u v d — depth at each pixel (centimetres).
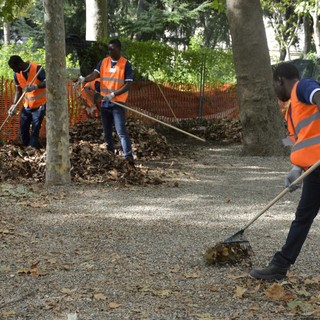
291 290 496
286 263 509
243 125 1291
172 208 787
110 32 3119
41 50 2077
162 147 1259
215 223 714
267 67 1274
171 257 580
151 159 1181
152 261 567
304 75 2303
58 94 891
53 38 882
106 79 1032
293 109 495
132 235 656
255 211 775
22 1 1290
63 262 562
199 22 3547
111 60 1039
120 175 956
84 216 737
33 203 791
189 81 1745
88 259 570
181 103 1708
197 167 1120
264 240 642
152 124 1633
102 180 941
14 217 726
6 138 1240
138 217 738
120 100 1021
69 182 917
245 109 1284
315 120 486
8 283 507
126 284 505
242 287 498
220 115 1866
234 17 1273
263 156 1271
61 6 880
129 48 1608
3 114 1250
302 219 502
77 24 3002
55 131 902
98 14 2014
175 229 684
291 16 3800
